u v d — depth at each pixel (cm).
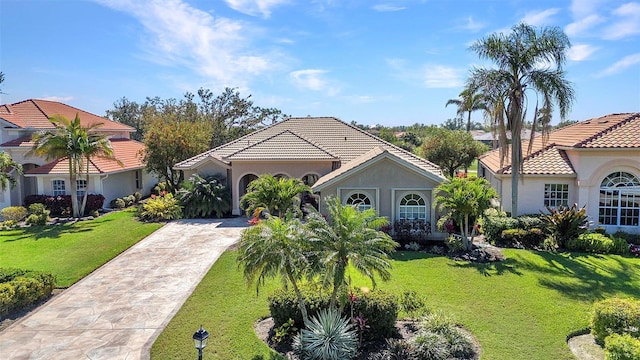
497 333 1054
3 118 2970
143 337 1059
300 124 3356
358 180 2034
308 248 937
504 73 2100
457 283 1420
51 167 2872
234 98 5359
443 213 2000
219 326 1089
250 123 5450
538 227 1945
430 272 1538
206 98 5291
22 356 966
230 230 2275
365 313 1012
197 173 2830
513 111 2138
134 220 2578
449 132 4338
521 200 2345
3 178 2542
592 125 2722
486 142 8350
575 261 1678
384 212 2034
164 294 1348
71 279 1485
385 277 952
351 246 920
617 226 2214
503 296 1302
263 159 2584
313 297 1052
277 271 942
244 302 1247
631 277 1488
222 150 2991
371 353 957
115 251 1841
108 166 3041
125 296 1334
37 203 2689
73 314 1200
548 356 946
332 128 3275
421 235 1952
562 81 2047
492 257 1728
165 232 2234
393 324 1029
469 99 2252
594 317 1029
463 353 955
